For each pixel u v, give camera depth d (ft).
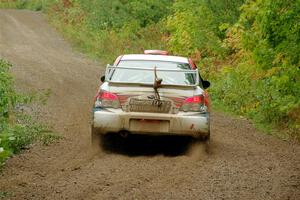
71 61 234.38
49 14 396.16
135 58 99.50
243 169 83.25
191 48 207.10
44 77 184.14
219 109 146.51
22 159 83.76
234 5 209.56
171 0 314.96
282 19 116.16
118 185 71.97
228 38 188.85
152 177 76.79
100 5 330.75
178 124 87.86
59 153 89.20
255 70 145.07
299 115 122.62
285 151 99.55
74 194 67.41
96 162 84.74
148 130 88.38
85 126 113.70
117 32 302.25
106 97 89.20
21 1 492.95
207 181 75.56
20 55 238.07
